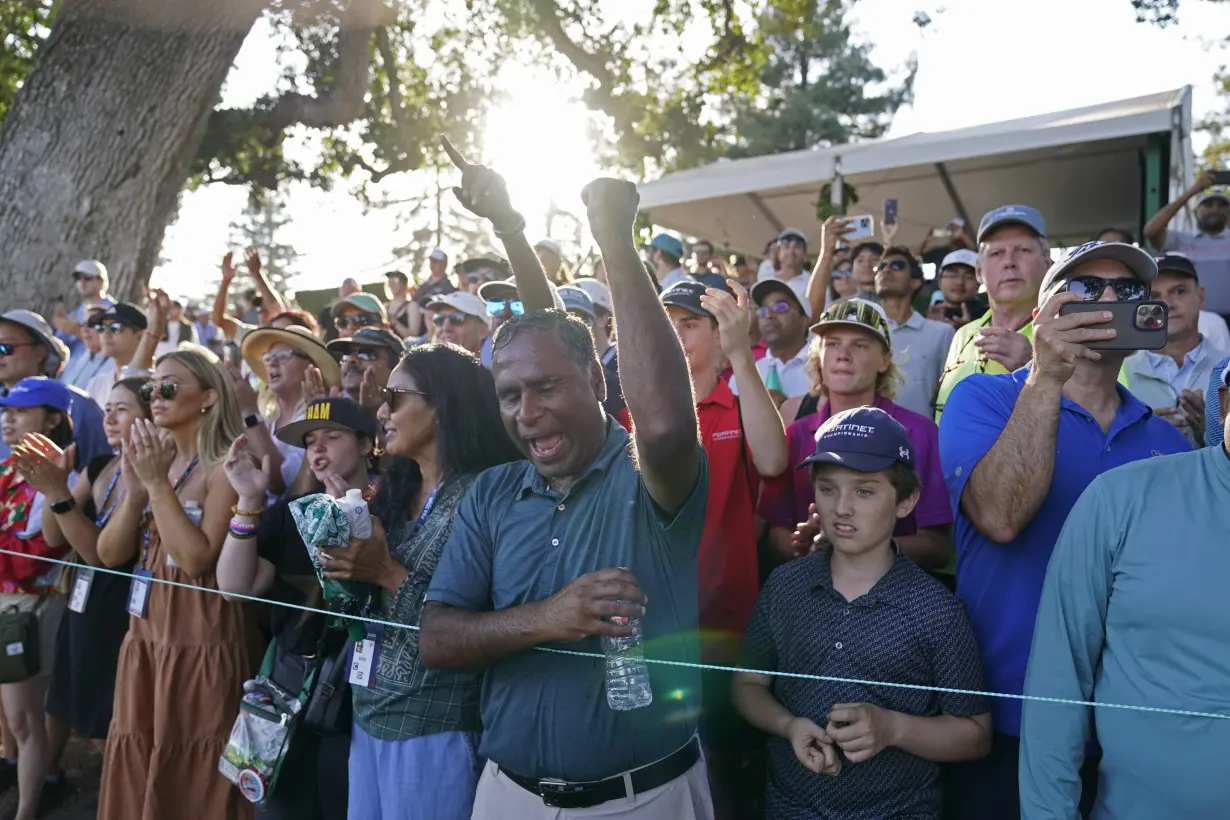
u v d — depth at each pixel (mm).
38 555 3889
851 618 2248
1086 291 2062
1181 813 1668
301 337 4266
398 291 8258
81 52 7531
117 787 3105
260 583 2924
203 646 3098
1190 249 5992
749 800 2732
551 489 1920
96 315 5461
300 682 2656
